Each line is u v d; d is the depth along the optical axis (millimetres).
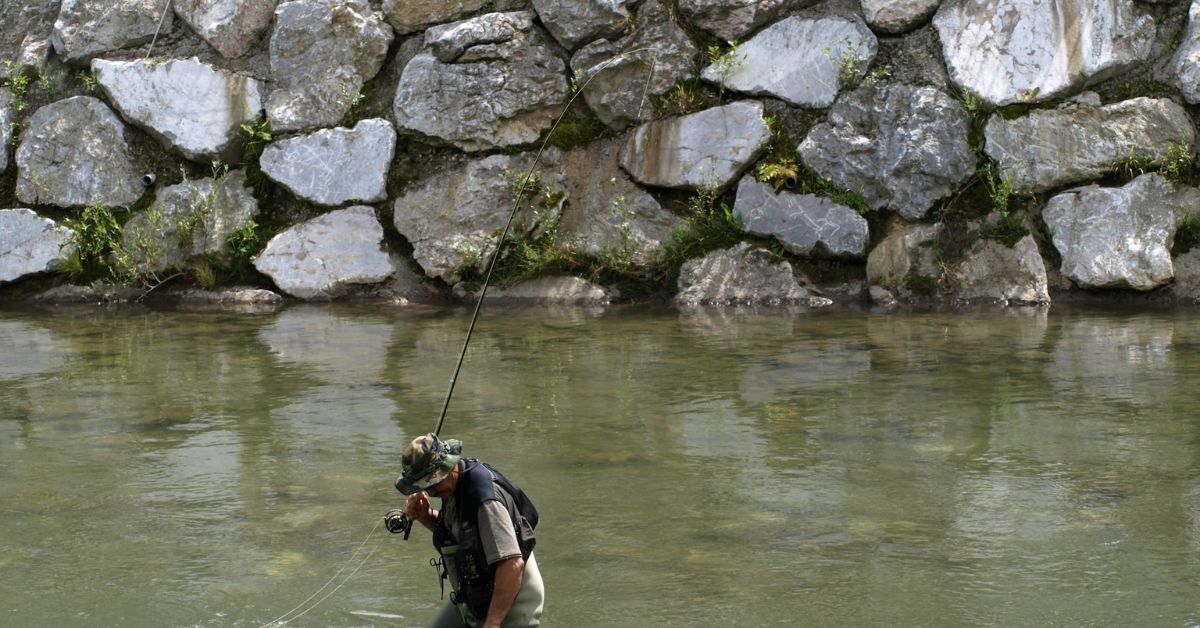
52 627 4414
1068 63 12242
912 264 12086
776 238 12453
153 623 4445
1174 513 5430
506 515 3900
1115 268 11609
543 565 4941
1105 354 9039
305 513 5668
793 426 7102
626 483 6055
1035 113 12148
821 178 12477
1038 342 9625
